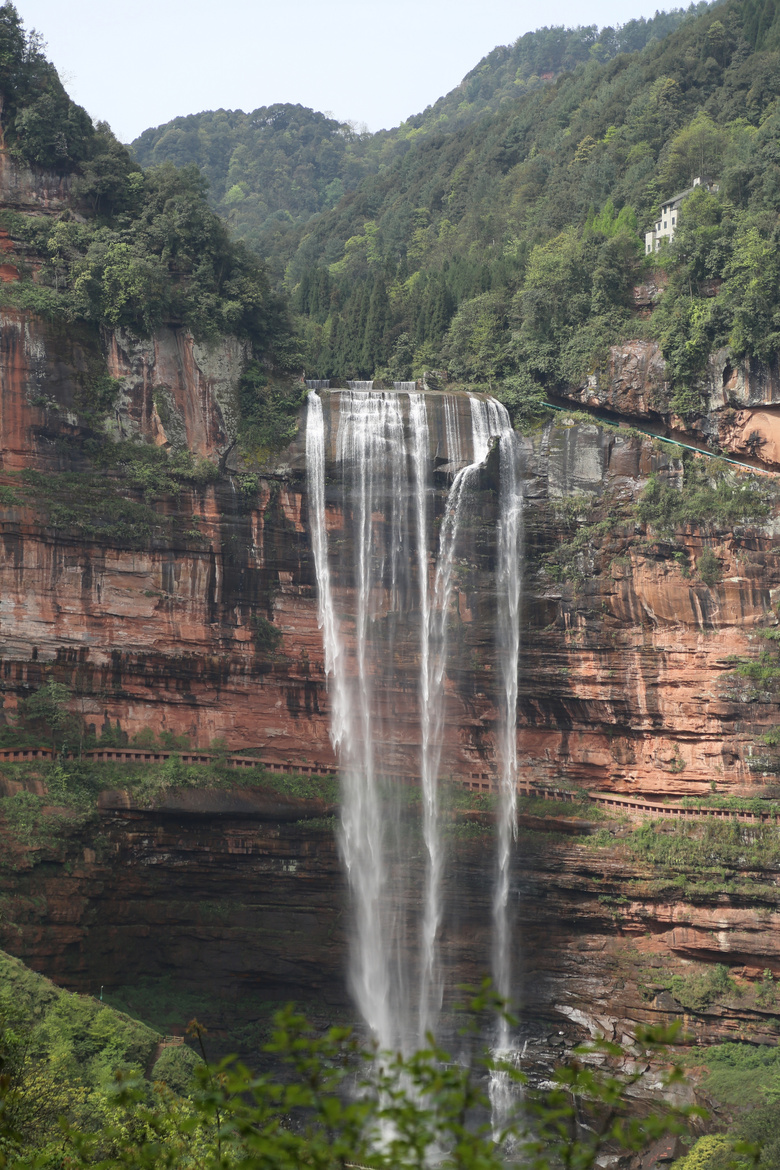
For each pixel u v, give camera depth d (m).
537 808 82.06
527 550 86.19
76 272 78.88
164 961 72.19
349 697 82.25
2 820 66.81
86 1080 52.94
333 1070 16.97
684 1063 73.12
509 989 78.19
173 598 77.62
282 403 84.25
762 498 84.88
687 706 81.75
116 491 76.88
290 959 74.44
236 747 78.69
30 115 81.25
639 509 85.31
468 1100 16.05
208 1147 31.23
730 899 77.19
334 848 77.69
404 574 84.44
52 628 73.69
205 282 84.75
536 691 84.00
